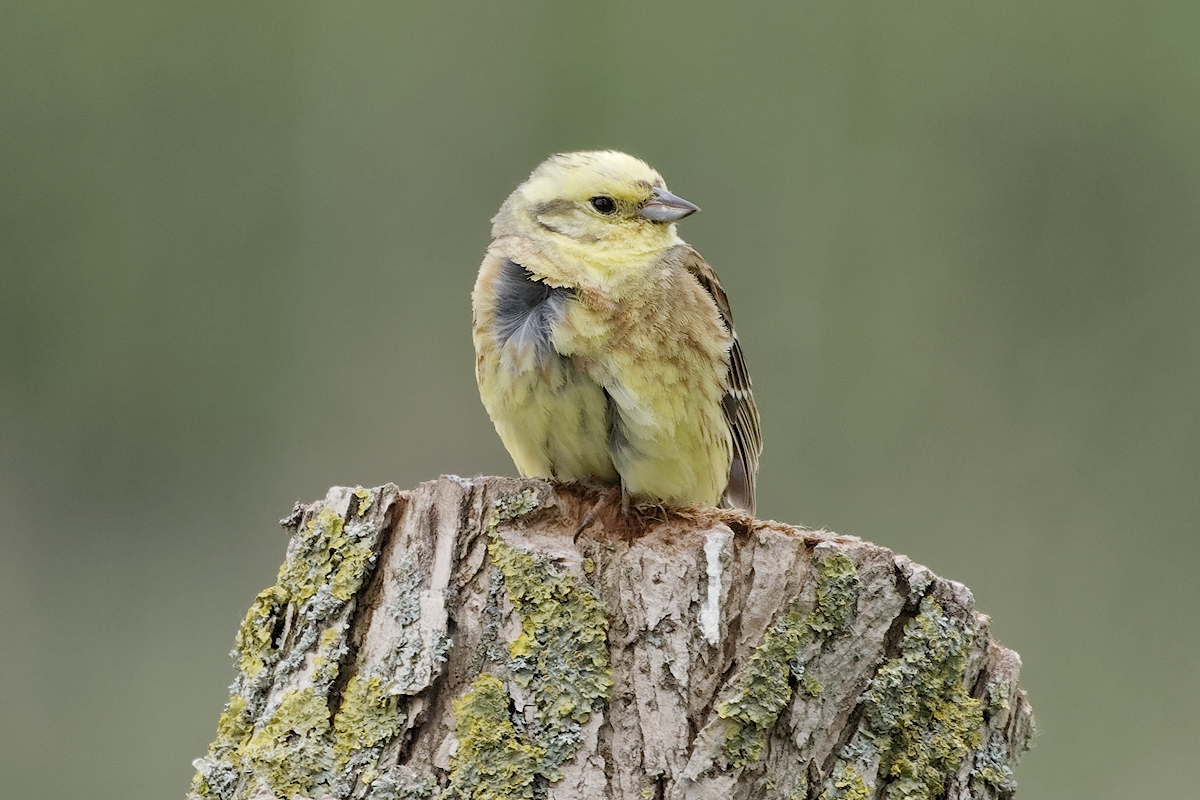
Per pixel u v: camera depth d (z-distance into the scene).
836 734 5.69
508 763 5.61
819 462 13.95
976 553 13.32
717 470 7.95
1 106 14.16
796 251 14.92
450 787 5.58
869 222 14.98
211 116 14.56
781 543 5.85
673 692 5.67
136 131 14.25
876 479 13.78
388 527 6.04
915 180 15.09
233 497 13.47
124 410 13.68
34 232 13.99
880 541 13.51
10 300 13.79
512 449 7.89
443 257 14.78
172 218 14.32
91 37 14.30
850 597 5.76
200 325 14.10
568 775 5.60
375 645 5.85
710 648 5.71
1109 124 15.11
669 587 5.79
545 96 15.19
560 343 7.36
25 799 11.00
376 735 5.68
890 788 5.68
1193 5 15.05
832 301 14.63
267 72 14.75
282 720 5.76
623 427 7.47
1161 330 14.54
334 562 6.01
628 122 15.21
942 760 5.73
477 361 7.79
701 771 5.55
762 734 5.60
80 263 14.02
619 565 5.87
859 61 15.23
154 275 14.16
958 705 5.81
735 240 15.04
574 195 7.86
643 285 7.57
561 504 6.11
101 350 13.83
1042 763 11.87
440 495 6.02
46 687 11.68
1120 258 14.91
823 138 15.21
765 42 15.31
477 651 5.79
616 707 5.69
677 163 15.16
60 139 14.27
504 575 5.85
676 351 7.52
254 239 14.48
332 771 5.65
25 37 14.23
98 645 12.07
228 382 13.92
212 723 11.48
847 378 14.34
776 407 14.12
